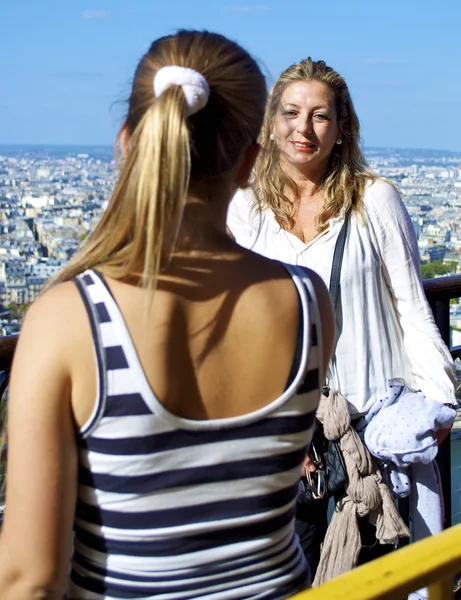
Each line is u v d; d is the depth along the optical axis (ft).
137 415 3.21
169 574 3.33
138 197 3.27
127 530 3.30
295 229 7.56
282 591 3.54
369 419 7.21
